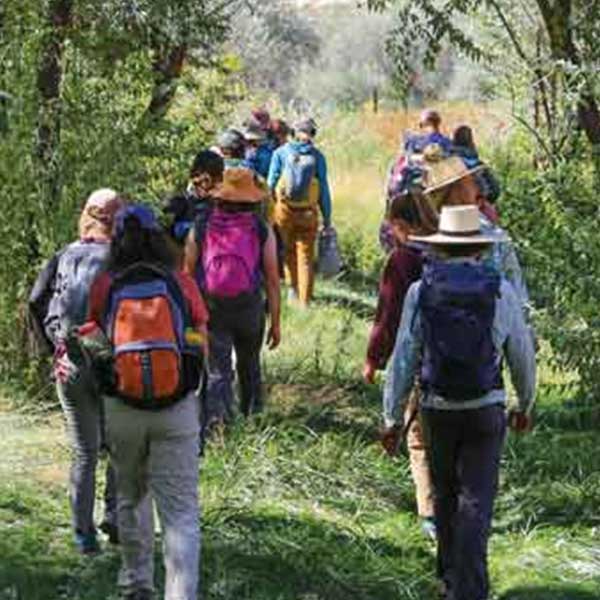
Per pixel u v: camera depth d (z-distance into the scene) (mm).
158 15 28500
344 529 19984
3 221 25594
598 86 25078
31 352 25219
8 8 25969
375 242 51031
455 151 22766
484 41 37031
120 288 15789
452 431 16672
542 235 22828
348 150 69000
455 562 16562
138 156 26250
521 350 16703
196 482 16016
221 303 22203
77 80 26531
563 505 21453
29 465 21844
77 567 18000
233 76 33219
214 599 17422
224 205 22297
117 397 15633
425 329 16484
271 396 27016
